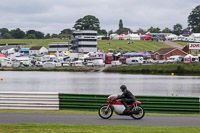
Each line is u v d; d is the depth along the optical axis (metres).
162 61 155.62
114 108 26.27
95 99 31.06
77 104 31.20
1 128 21.80
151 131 21.23
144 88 82.00
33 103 31.23
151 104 30.88
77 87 86.12
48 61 176.50
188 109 30.39
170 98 30.66
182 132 21.00
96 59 175.38
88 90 78.31
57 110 31.16
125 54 174.25
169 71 134.12
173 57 156.00
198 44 156.25
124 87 26.23
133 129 21.86
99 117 27.58
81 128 22.03
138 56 173.38
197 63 138.00
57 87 86.62
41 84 96.00
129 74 134.50
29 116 27.66
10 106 31.47
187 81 100.69
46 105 31.27
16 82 103.25
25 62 178.75
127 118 27.31
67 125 23.02
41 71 163.25
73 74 139.25
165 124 24.52
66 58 183.00
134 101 26.25
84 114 29.14
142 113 26.52
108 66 163.00
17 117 27.09
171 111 30.59
